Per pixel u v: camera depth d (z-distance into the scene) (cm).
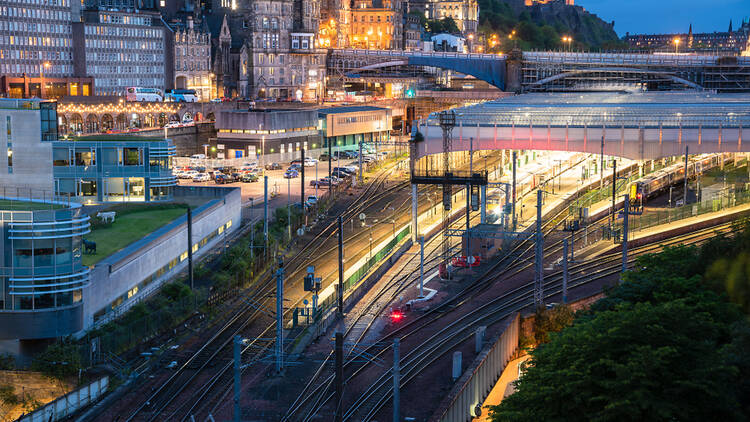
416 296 12975
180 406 9138
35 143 16012
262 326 11619
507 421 7119
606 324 7425
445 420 8156
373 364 10288
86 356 9900
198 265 14000
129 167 16488
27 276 10106
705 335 7412
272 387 9588
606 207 17150
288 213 16550
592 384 6856
